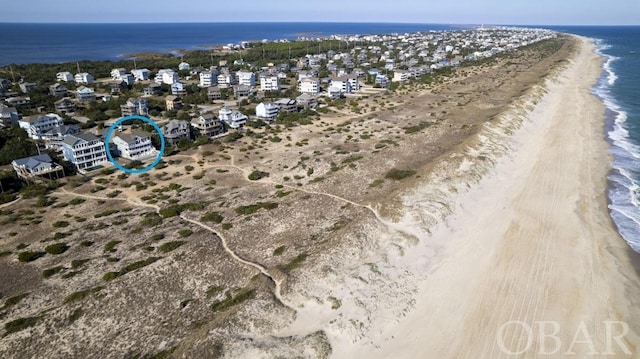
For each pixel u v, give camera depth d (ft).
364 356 99.91
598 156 239.71
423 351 101.81
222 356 96.12
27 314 119.75
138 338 107.76
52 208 193.57
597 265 137.39
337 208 182.60
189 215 181.98
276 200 194.49
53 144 271.08
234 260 143.84
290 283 123.24
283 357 96.27
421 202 170.60
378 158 244.63
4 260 150.82
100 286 129.08
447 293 122.31
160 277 133.49
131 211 189.06
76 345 106.11
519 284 127.13
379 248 142.82
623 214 173.06
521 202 182.29
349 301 115.85
